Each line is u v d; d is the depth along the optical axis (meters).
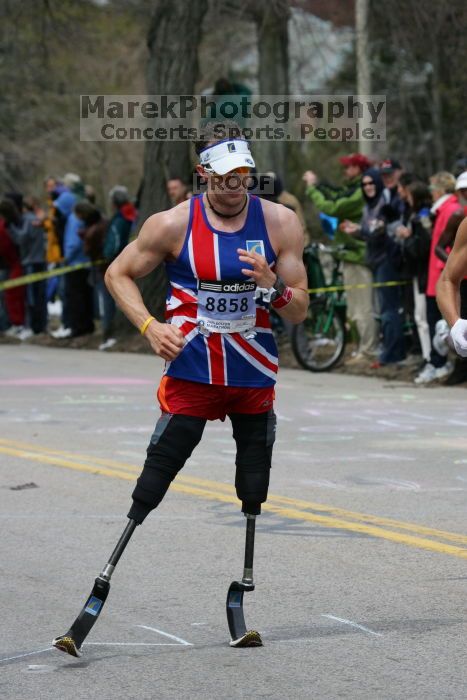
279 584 13.62
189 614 12.62
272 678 10.69
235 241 11.09
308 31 45.78
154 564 14.51
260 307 11.26
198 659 11.23
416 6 43.66
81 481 19.47
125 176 84.12
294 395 29.36
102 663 11.16
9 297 46.53
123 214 40.88
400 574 13.96
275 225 11.22
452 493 18.30
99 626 12.27
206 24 48.44
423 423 24.95
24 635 12.01
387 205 31.84
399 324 32.75
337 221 34.53
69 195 45.16
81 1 54.84
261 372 11.34
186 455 11.38
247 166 10.77
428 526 16.22
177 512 17.17
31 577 14.05
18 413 26.88
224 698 10.23
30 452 22.03
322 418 25.70
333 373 34.09
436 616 12.41
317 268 34.81
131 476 19.80
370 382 31.97
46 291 46.72
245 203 11.16
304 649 11.46
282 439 23.16
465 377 30.56
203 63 57.53
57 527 16.41
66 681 10.68
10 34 58.62
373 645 11.53
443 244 28.59
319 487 18.75
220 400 11.33
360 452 21.75
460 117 63.62
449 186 29.25
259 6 44.97
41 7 53.72
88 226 42.03
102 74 77.62
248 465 11.54
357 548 15.12
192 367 11.20
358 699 10.15
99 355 40.59
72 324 44.56
